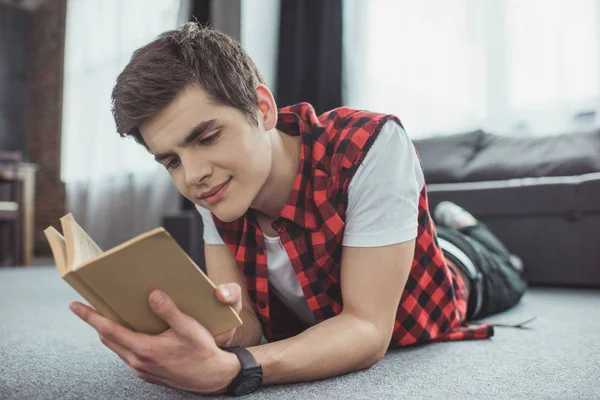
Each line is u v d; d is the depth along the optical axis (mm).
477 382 806
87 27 4703
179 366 634
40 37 5570
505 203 2316
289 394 735
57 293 2238
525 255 2301
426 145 3000
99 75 4504
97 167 4379
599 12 2793
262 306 965
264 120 757
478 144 2906
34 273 3283
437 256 1017
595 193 2125
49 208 5309
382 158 826
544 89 2941
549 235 2250
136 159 4027
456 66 3100
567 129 2852
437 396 732
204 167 677
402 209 819
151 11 4078
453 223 1943
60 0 5316
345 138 851
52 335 1295
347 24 3312
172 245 545
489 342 1115
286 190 866
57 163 5262
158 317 615
